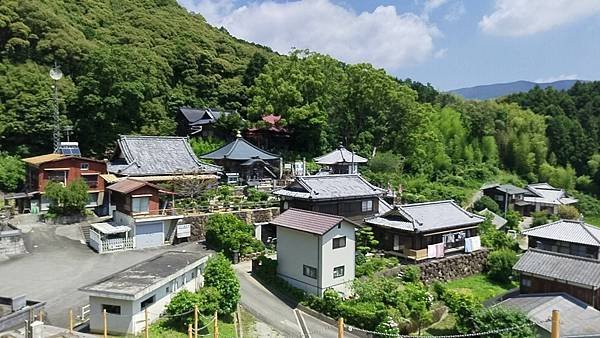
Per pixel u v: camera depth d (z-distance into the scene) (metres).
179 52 61.09
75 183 32.69
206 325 17.45
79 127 43.19
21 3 48.28
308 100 54.84
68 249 27.34
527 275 25.20
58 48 48.19
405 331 20.94
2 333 14.28
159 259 22.12
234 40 81.44
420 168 56.38
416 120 55.97
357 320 20.88
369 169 51.28
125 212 29.34
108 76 43.84
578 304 22.20
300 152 53.62
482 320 19.56
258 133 52.16
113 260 25.66
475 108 73.31
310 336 19.55
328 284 23.42
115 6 69.81
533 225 45.12
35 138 41.44
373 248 30.17
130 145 35.94
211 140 50.41
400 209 30.05
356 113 57.72
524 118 72.62
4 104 41.56
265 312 21.53
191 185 33.28
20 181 37.56
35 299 19.97
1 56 45.62
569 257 24.97
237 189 37.78
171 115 54.19
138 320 17.22
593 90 91.44
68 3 59.28
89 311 17.94
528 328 18.70
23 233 29.47
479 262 31.75
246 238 28.34
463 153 65.19
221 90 60.84
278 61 58.97
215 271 20.09
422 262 28.83
